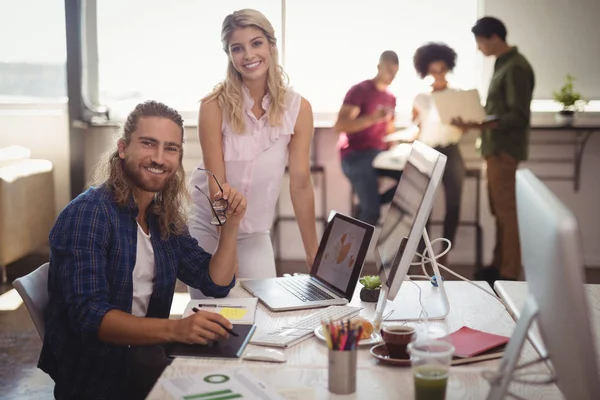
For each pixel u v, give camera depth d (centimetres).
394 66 473
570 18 522
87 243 177
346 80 543
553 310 104
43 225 538
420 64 477
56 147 552
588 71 525
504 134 453
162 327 165
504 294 212
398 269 168
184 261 209
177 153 193
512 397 135
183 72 551
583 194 535
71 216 180
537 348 157
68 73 536
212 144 253
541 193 114
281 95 252
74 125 538
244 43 242
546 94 530
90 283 173
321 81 545
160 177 189
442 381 126
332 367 137
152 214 199
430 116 478
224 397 133
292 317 192
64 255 177
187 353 159
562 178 534
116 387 184
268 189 259
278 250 555
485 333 168
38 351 353
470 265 537
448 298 208
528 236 119
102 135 552
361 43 539
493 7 525
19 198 502
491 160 461
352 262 212
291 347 166
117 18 547
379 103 477
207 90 551
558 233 97
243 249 262
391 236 190
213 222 206
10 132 551
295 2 539
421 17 532
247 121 253
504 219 463
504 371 125
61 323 182
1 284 491
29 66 546
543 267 106
